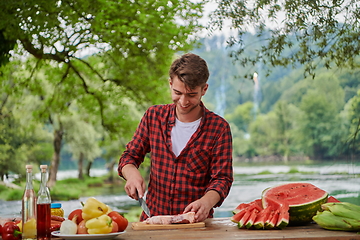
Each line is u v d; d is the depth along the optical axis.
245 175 37.84
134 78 10.68
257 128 57.94
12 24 7.35
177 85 2.16
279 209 2.07
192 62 2.15
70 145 28.17
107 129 11.92
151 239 1.77
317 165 42.97
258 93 64.75
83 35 8.84
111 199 24.03
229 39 4.99
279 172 39.94
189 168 2.42
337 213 1.97
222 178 2.36
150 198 2.54
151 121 2.54
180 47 8.95
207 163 2.42
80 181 33.31
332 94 43.69
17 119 21.89
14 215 1.97
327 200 2.18
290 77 59.38
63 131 26.75
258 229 2.01
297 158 54.59
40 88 11.55
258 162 55.97
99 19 7.95
